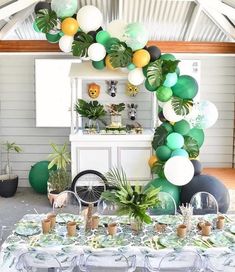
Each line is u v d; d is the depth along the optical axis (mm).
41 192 6723
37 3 5078
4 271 3076
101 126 6969
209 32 6793
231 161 7195
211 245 3176
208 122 5434
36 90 6859
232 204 5785
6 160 7102
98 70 5891
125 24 5031
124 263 2963
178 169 4855
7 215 5660
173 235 3375
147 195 3422
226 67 6941
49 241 3221
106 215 3939
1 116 7016
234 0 5320
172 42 6824
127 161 6152
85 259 3002
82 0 5934
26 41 6797
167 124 5348
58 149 6738
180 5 5871
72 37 5016
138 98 7004
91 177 6098
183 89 5000
